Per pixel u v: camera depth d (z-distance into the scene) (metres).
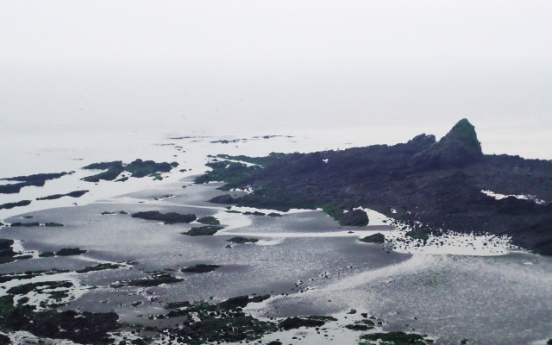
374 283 142.25
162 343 113.56
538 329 119.12
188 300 134.50
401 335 115.44
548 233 164.50
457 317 124.44
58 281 146.12
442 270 148.75
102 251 168.75
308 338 114.88
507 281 141.62
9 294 137.88
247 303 132.00
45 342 115.31
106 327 120.50
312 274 148.50
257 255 162.62
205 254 164.38
